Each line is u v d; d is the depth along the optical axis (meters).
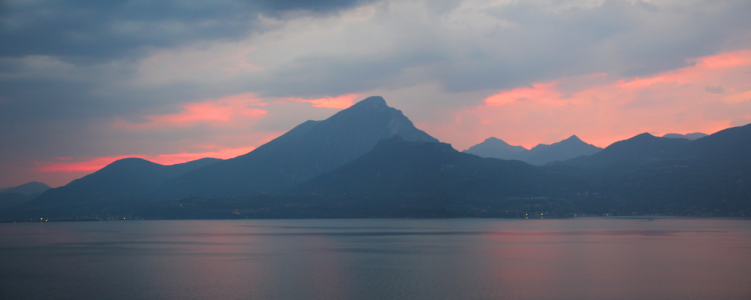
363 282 141.75
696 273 150.50
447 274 154.25
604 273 152.38
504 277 147.75
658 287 131.38
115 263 185.62
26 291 131.88
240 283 141.38
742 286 131.62
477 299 120.88
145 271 164.12
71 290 132.88
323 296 125.12
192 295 126.44
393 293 127.44
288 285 138.00
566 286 134.00
